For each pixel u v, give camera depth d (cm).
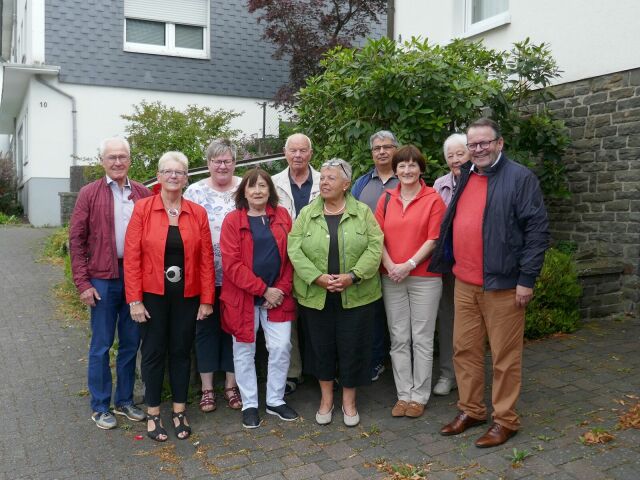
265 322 387
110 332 381
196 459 341
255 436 368
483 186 340
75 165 1217
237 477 320
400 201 390
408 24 877
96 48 1253
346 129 524
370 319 378
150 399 369
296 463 333
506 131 573
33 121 1242
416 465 325
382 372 469
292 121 1123
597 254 616
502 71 593
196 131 874
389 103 499
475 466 320
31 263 898
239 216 375
